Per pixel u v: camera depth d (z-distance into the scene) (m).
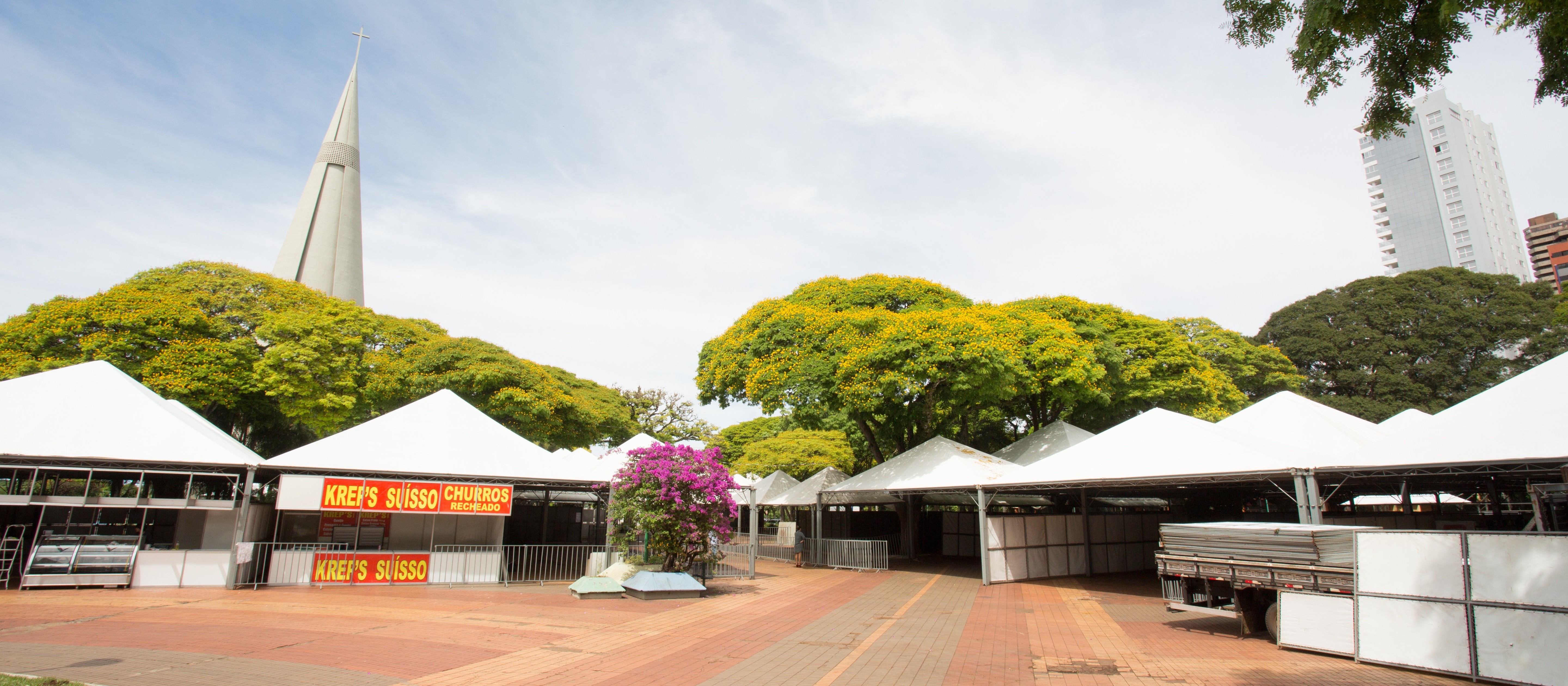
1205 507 23.59
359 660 7.79
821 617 11.78
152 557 12.89
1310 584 9.05
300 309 29.47
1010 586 16.67
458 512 14.49
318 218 57.44
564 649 8.66
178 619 9.87
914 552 23.94
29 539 13.45
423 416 16.25
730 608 12.38
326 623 9.89
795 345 21.89
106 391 13.41
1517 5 6.50
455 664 7.70
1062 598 14.55
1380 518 19.75
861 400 19.98
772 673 7.75
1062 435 23.14
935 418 25.98
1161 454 13.79
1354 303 41.75
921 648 9.30
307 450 14.33
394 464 14.39
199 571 13.20
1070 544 19.17
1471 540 7.78
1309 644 8.95
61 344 22.55
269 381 24.61
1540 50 7.04
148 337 23.59
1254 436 15.69
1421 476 11.75
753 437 45.75
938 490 18.19
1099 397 24.81
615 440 39.47
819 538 22.23
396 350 32.62
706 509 14.80
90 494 17.05
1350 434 18.23
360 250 59.41
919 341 19.58
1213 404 28.78
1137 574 19.91
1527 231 88.62
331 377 27.03
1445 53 7.32
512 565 16.31
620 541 15.29
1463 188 99.75
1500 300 39.06
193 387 22.97
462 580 14.79
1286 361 38.19
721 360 24.17
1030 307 27.19
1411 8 7.12
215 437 14.60
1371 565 8.52
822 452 33.16
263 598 12.13
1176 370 27.11
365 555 14.27
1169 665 8.32
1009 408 29.44
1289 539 9.35
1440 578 7.94
